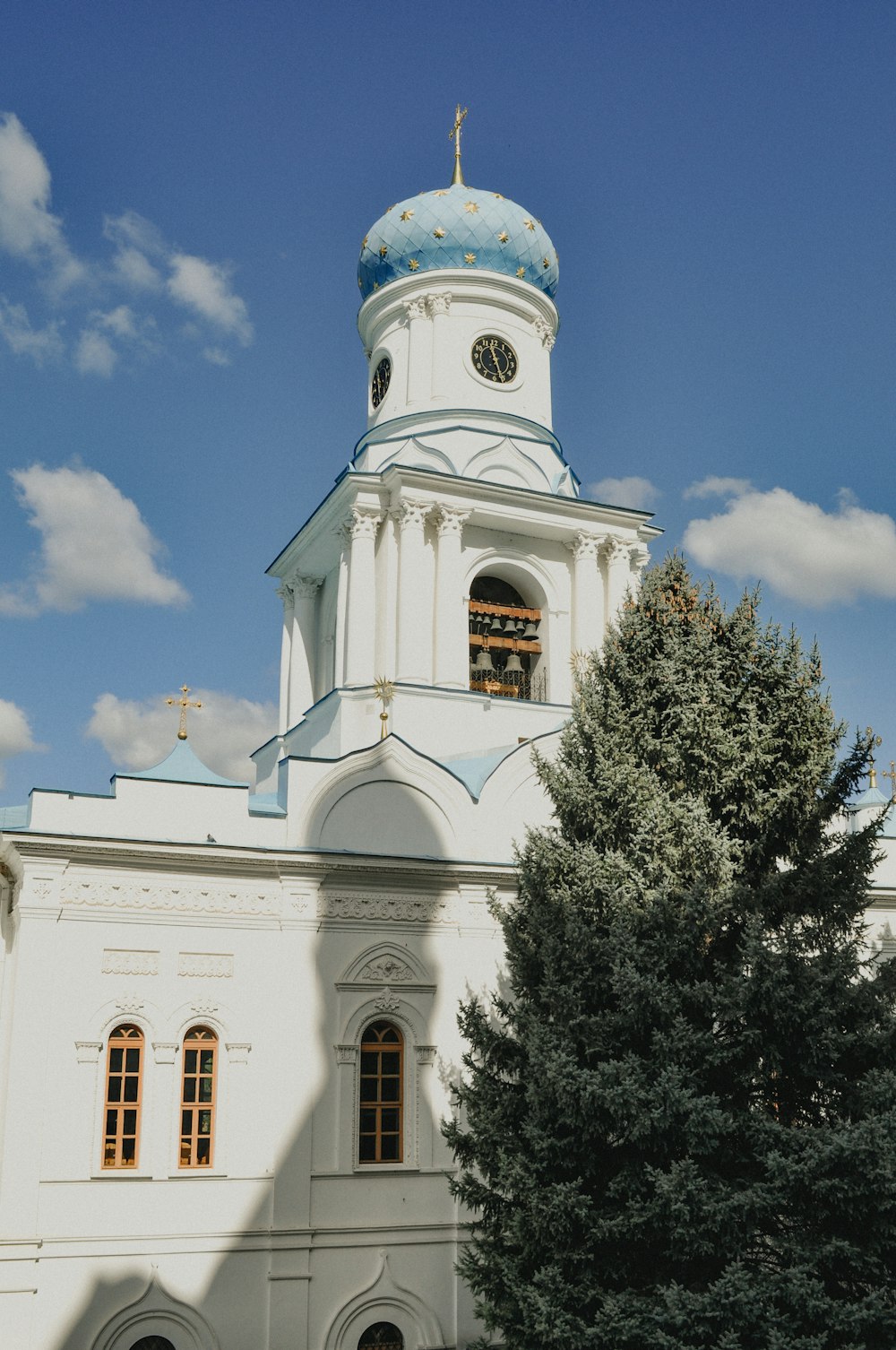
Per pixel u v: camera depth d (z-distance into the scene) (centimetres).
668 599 2622
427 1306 2823
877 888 3403
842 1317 1973
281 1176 2783
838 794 2416
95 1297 2606
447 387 4053
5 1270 2552
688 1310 1981
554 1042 2220
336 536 3931
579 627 3812
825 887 2364
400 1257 2834
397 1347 2805
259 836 2967
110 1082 2748
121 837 2791
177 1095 2773
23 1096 2641
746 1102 2234
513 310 4200
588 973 2269
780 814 2377
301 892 2952
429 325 4131
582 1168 2198
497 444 3919
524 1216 2206
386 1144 2920
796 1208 2105
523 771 3231
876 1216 2045
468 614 3753
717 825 2330
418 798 3123
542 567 3878
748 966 2142
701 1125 2056
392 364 4181
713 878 2303
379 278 4284
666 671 2469
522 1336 2209
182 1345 2652
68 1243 2609
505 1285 2284
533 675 3866
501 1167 2286
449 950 3052
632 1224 2072
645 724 2480
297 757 3045
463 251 4175
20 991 2688
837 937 2339
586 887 2370
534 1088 2203
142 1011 2780
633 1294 2075
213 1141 2784
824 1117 2223
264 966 2900
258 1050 2855
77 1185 2645
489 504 3750
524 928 2545
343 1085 2883
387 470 3697
